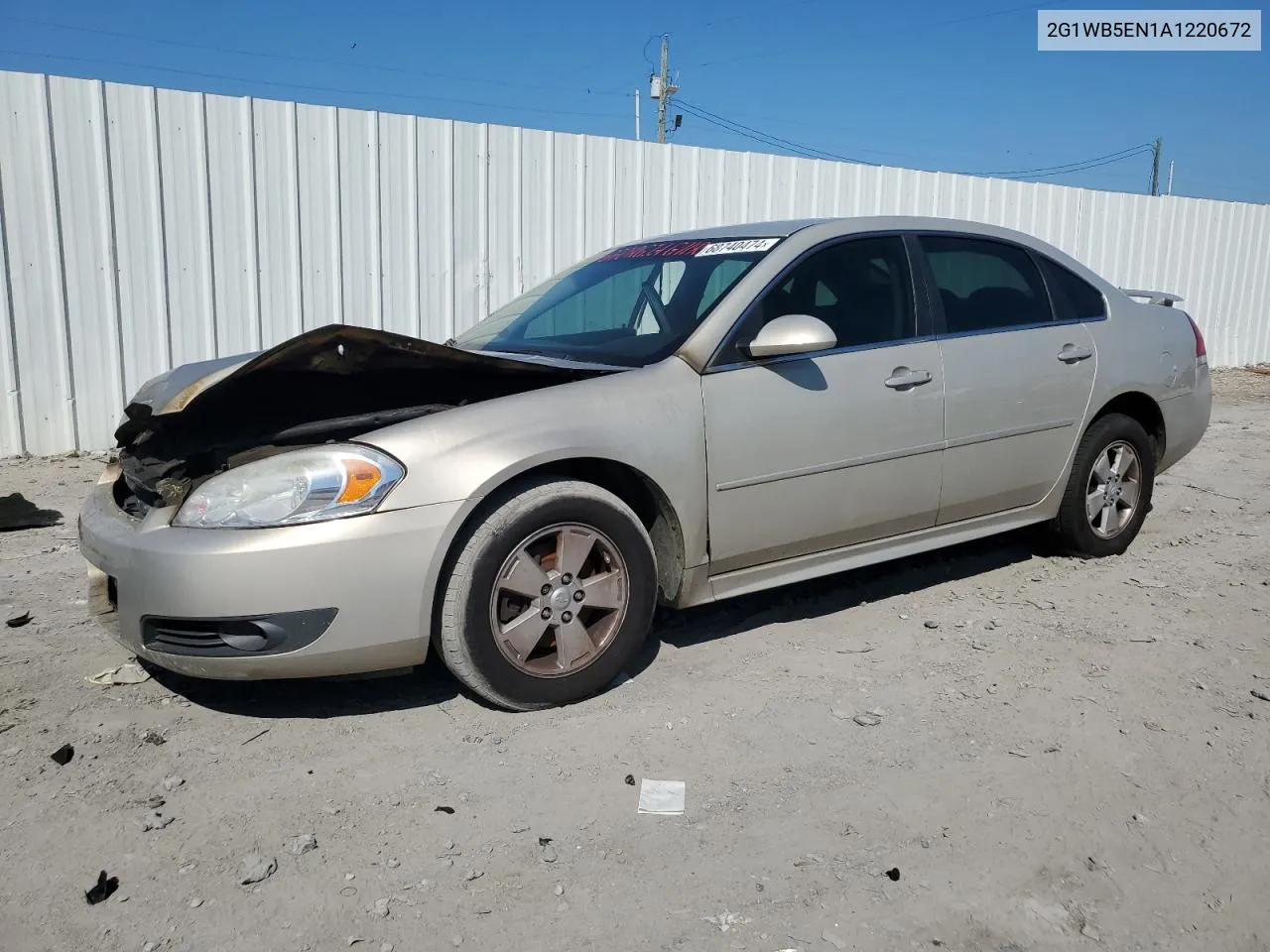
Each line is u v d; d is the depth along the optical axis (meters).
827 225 4.20
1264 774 3.04
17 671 3.72
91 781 2.95
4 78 6.96
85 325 7.45
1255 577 4.84
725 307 3.79
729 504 3.71
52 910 2.39
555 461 3.32
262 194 7.86
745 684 3.63
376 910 2.39
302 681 3.64
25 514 5.92
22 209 7.13
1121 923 2.40
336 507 3.03
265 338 8.03
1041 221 12.66
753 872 2.55
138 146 7.42
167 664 3.15
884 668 3.78
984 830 2.74
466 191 8.62
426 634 3.16
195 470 3.28
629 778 2.98
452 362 3.36
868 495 4.07
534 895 2.46
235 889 2.47
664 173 9.60
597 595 3.44
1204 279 14.64
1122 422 4.98
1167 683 3.65
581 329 4.35
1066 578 4.82
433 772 3.01
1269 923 2.41
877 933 2.34
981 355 4.39
